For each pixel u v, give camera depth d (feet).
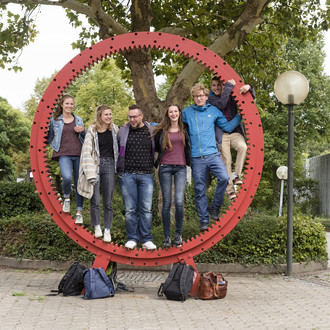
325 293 23.82
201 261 29.76
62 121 23.08
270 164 95.55
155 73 46.78
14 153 122.52
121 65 45.14
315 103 92.02
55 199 23.38
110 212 23.12
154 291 24.14
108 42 23.15
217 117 23.04
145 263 23.34
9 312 18.25
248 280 27.76
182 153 22.58
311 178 111.24
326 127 92.99
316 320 18.08
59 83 23.16
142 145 22.58
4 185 38.22
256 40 44.34
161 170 22.74
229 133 23.84
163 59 44.11
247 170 23.09
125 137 22.49
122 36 23.17
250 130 22.91
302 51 91.40
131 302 20.94
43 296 21.72
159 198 35.19
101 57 23.24
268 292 23.94
